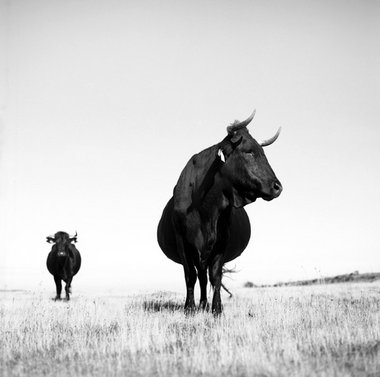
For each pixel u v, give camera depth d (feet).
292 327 27.48
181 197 33.30
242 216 42.80
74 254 63.87
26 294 73.61
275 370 20.12
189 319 31.04
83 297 61.93
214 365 21.17
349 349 22.97
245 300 44.39
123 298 51.24
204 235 32.65
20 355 24.66
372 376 19.43
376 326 26.40
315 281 83.25
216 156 32.35
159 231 40.19
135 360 22.34
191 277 33.60
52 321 32.09
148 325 28.66
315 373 19.85
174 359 22.13
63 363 22.62
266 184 30.73
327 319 29.40
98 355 23.22
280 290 61.77
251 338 24.54
